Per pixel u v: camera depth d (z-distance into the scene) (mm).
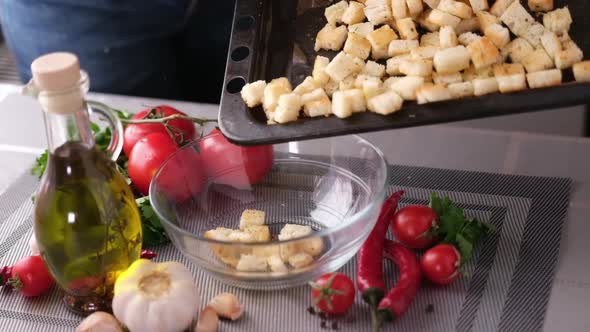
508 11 1041
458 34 1063
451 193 1081
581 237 1020
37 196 933
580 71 969
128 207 953
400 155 1143
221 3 1547
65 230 925
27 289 983
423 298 967
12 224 1078
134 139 1114
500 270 989
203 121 1105
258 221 1022
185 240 945
